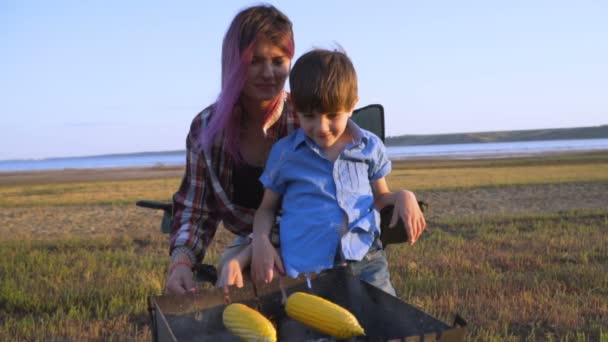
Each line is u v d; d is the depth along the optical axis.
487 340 5.20
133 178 48.66
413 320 2.26
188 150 3.15
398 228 2.91
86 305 6.70
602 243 9.83
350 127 2.87
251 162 3.14
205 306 2.54
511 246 9.86
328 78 2.49
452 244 9.84
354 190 2.77
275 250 2.77
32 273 8.35
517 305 6.22
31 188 32.47
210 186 3.15
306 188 2.79
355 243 2.73
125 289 7.07
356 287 2.63
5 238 12.08
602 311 6.02
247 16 2.84
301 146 2.83
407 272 7.86
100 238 11.52
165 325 2.11
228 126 2.99
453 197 18.66
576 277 7.33
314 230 2.72
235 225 3.23
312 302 2.37
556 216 13.30
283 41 2.87
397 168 43.50
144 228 13.45
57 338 5.54
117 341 5.49
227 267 2.66
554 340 5.34
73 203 19.89
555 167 37.38
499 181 24.86
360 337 2.48
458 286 6.94
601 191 19.67
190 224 3.07
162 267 8.59
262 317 2.33
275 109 3.06
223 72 2.91
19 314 6.46
